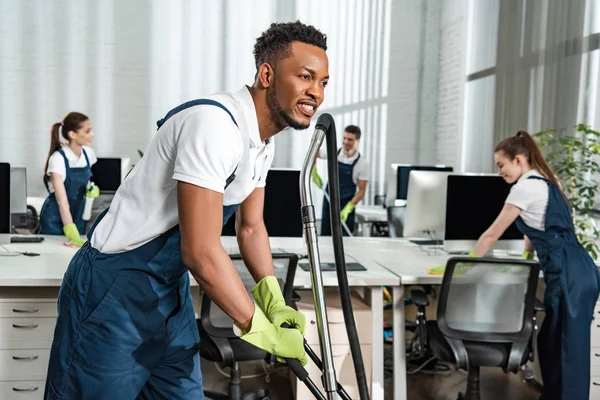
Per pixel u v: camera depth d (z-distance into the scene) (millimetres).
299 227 3551
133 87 7645
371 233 6383
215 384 3592
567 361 3109
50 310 2938
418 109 8117
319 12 7914
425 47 8070
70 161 4180
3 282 2885
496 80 6555
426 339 3160
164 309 1805
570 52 5316
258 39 1641
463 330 2990
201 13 7707
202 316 2895
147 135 7699
